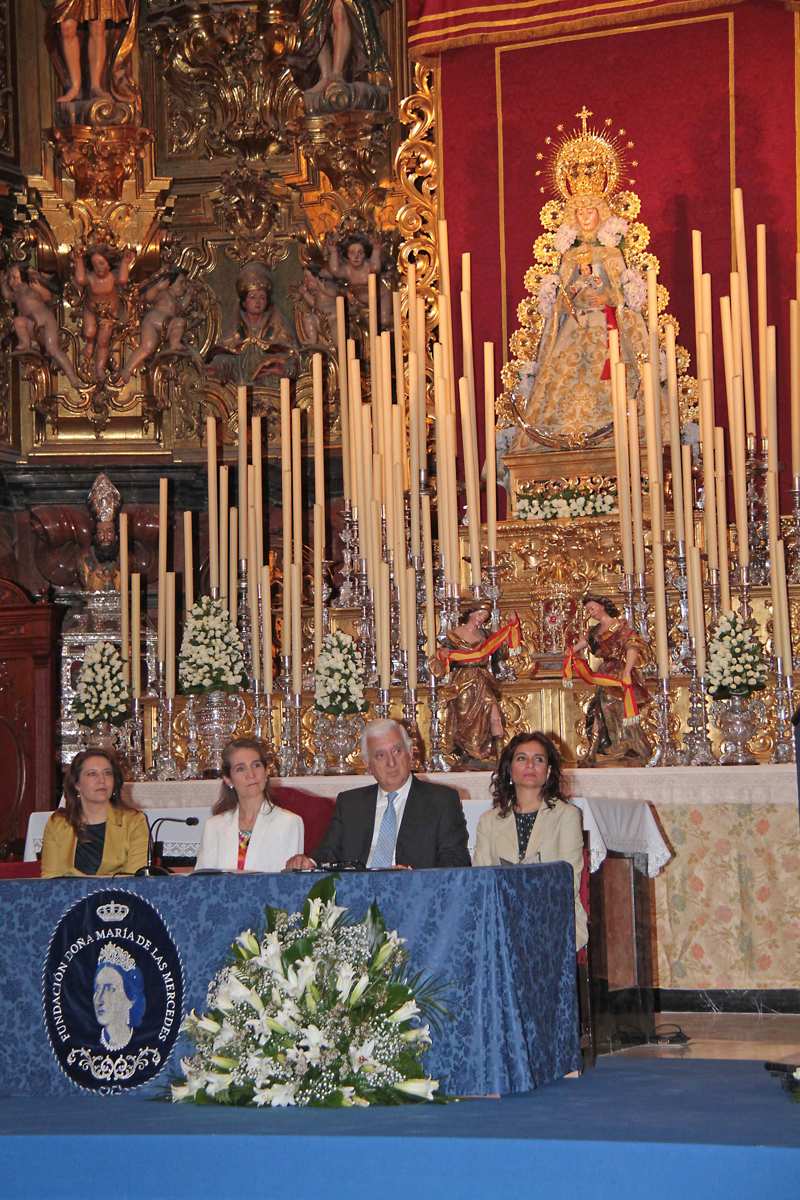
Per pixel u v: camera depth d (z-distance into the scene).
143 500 15.85
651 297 13.16
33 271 16.08
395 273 15.64
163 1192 6.23
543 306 14.85
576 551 13.67
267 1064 6.98
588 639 12.32
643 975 10.07
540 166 15.20
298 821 8.58
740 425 12.71
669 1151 5.83
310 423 15.80
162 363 15.98
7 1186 6.32
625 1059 8.94
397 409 13.49
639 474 12.83
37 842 11.73
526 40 15.34
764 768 11.22
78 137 16.03
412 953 7.18
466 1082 7.11
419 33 15.48
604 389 14.32
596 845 9.18
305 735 13.26
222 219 16.28
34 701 14.82
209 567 15.68
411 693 12.48
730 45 14.80
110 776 8.77
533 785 8.52
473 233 15.38
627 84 15.05
